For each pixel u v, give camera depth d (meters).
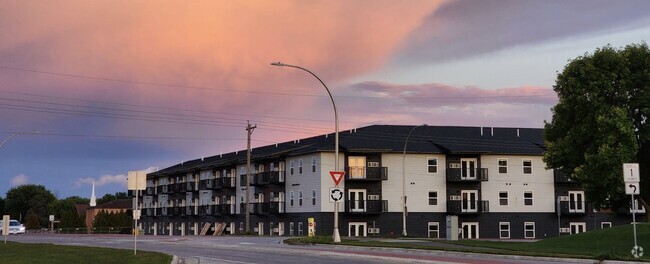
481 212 65.06
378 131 68.12
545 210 67.12
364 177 62.66
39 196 160.75
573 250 28.91
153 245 35.72
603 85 34.94
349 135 66.81
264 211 70.62
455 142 67.75
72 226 100.50
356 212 62.12
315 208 62.97
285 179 68.88
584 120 35.72
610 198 36.25
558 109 37.19
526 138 71.62
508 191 66.44
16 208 161.25
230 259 24.72
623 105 35.06
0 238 50.25
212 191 85.06
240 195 78.12
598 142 34.66
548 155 37.78
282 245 34.62
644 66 35.03
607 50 35.59
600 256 23.73
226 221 81.25
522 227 66.31
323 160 62.53
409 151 64.12
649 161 35.69
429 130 70.12
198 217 88.56
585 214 68.38
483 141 68.75
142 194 108.38
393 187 63.78
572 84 35.81
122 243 38.62
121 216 98.81
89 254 25.69
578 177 35.66
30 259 22.89
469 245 33.41
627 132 33.47
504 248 30.53
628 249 29.55
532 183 67.19
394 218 63.38
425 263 22.12
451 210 64.31
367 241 36.34
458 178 64.88
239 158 80.56
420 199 64.12
